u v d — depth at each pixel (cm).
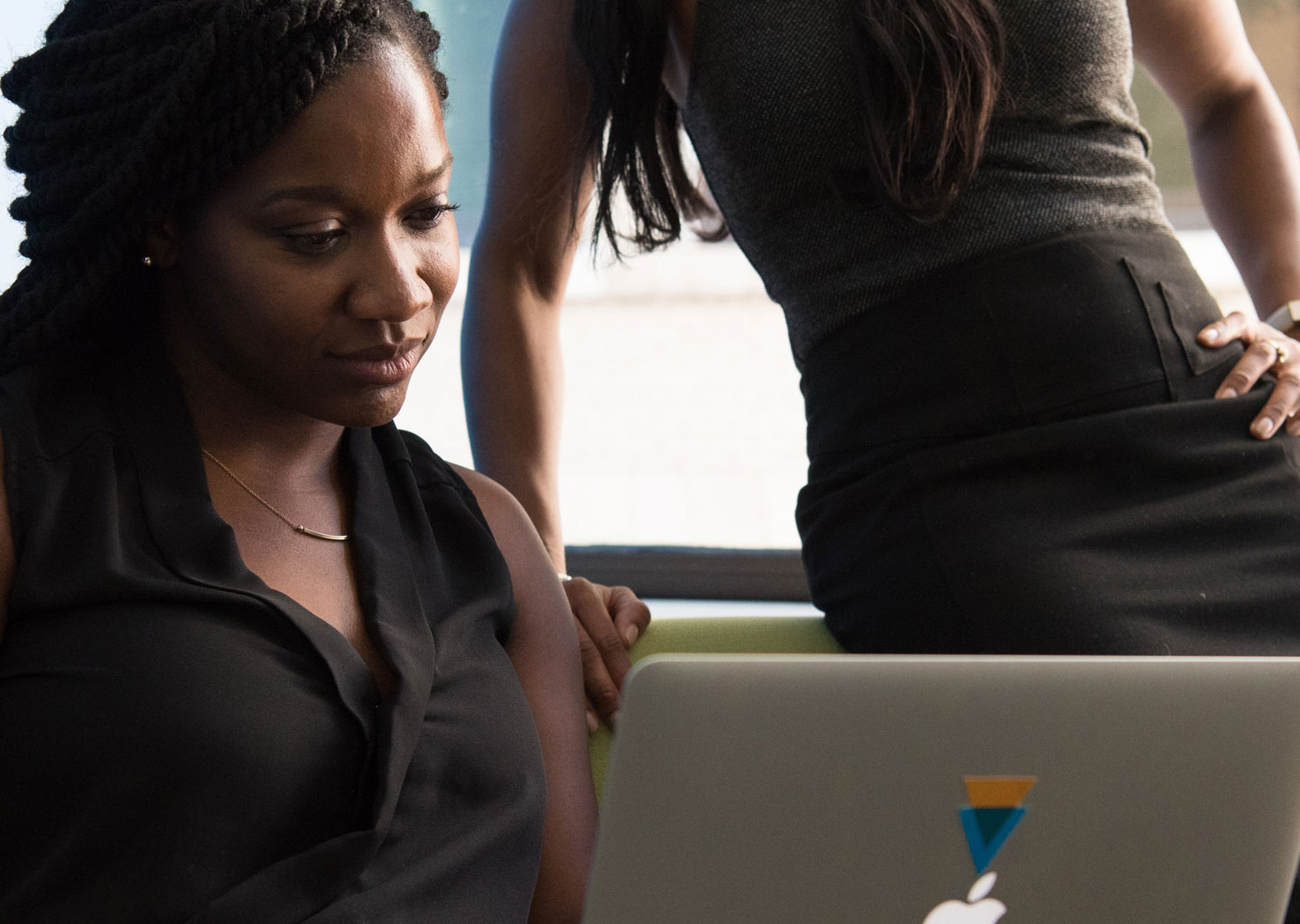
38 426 82
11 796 73
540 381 140
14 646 77
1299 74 187
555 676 103
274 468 89
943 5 103
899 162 105
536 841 90
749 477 206
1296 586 105
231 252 78
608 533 197
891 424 110
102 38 80
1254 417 110
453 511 100
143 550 80
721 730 57
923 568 108
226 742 75
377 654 85
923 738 58
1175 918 63
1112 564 104
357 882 78
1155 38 133
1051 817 60
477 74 184
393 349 81
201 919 72
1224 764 61
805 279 115
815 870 59
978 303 107
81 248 83
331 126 76
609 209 128
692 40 118
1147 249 111
